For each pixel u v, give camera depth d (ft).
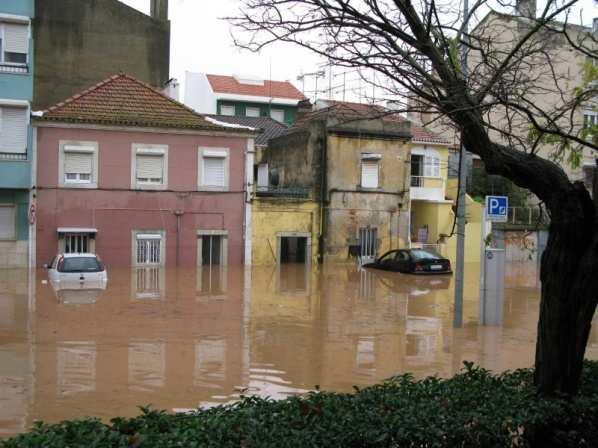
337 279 82.43
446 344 42.22
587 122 27.27
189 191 93.66
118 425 16.19
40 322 47.70
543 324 20.27
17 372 33.68
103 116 89.04
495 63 28.35
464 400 18.85
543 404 18.53
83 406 28.14
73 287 67.72
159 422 16.42
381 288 73.82
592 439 18.92
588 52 22.17
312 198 103.86
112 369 34.50
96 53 112.88
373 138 107.65
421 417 16.98
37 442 14.73
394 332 46.37
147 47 116.26
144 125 90.27
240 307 57.11
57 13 110.73
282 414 17.20
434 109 21.79
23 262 85.46
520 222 113.50
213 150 94.73
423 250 92.68
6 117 83.92
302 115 121.29
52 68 110.32
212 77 163.63
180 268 91.56
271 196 102.58
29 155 84.53
